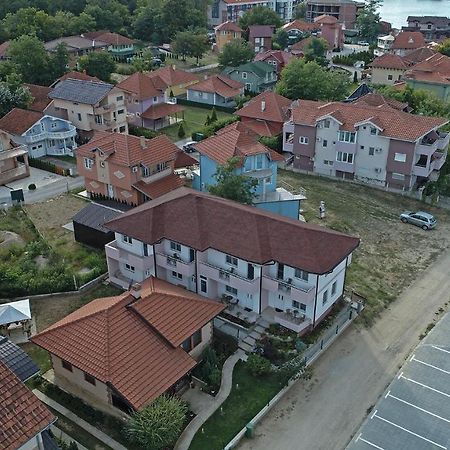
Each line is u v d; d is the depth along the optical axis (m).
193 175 66.88
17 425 24.61
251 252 41.97
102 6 160.25
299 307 43.34
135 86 92.81
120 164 61.12
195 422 35.31
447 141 70.56
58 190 69.75
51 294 47.66
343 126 69.56
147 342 36.25
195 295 42.00
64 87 85.62
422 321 45.78
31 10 138.25
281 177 74.06
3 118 81.38
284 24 182.38
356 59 143.75
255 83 113.25
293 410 36.88
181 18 154.00
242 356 40.84
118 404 34.78
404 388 38.66
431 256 55.47
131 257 46.66
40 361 40.34
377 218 63.00
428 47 134.25
